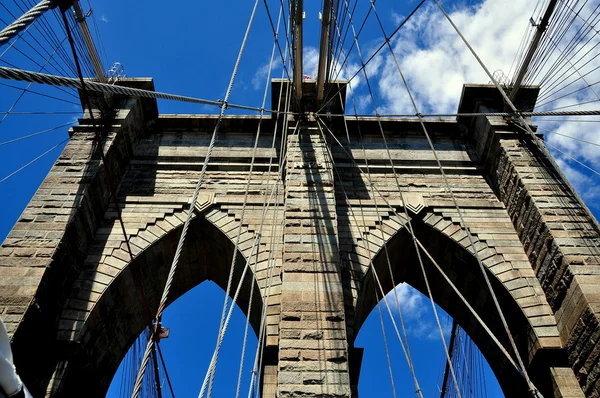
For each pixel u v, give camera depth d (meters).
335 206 19.86
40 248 17.52
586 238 18.11
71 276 18.31
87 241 19.48
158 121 24.61
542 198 19.56
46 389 15.84
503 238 20.45
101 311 18.41
